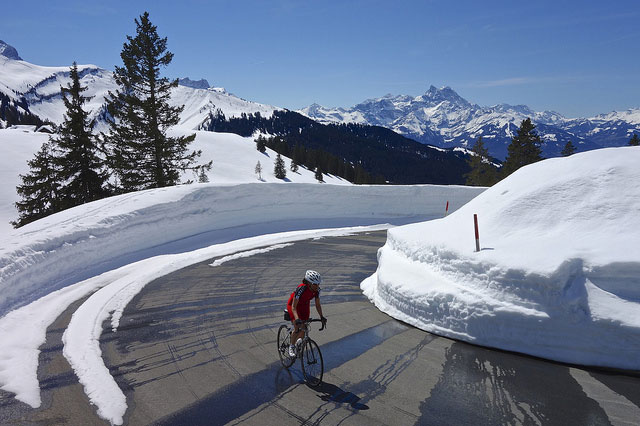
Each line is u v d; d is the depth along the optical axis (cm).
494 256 699
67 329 707
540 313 609
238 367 584
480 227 866
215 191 1786
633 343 548
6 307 785
